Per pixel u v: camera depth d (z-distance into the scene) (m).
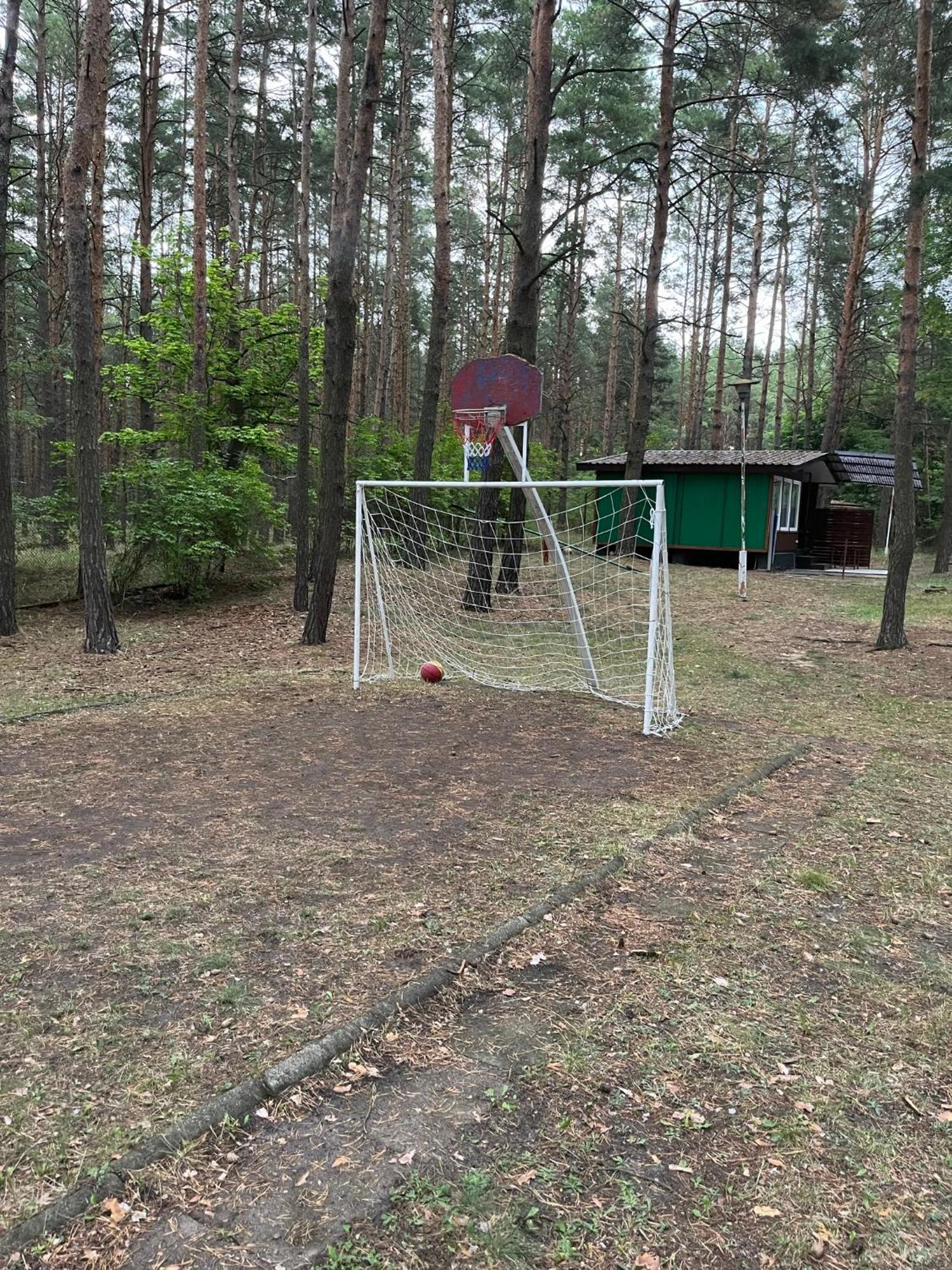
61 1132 2.24
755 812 4.98
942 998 3.04
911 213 9.41
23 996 2.90
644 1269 1.89
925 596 14.95
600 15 17.70
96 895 3.70
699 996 3.01
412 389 40.00
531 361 11.72
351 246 9.35
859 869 4.18
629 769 5.72
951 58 10.80
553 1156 2.21
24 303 23.84
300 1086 2.45
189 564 12.84
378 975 3.07
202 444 13.85
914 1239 2.00
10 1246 1.88
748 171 15.25
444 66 14.60
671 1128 2.34
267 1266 1.85
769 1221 2.04
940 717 7.39
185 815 4.72
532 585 13.20
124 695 7.75
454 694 7.96
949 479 18.77
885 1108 2.46
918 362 28.03
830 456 19.58
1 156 10.11
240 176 24.72
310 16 11.43
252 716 7.02
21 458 30.77
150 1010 2.82
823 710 7.64
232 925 3.45
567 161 24.66
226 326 15.27
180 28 20.70
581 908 3.66
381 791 5.17
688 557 19.55
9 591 10.52
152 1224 1.96
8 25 9.96
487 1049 2.66
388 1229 1.96
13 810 4.77
